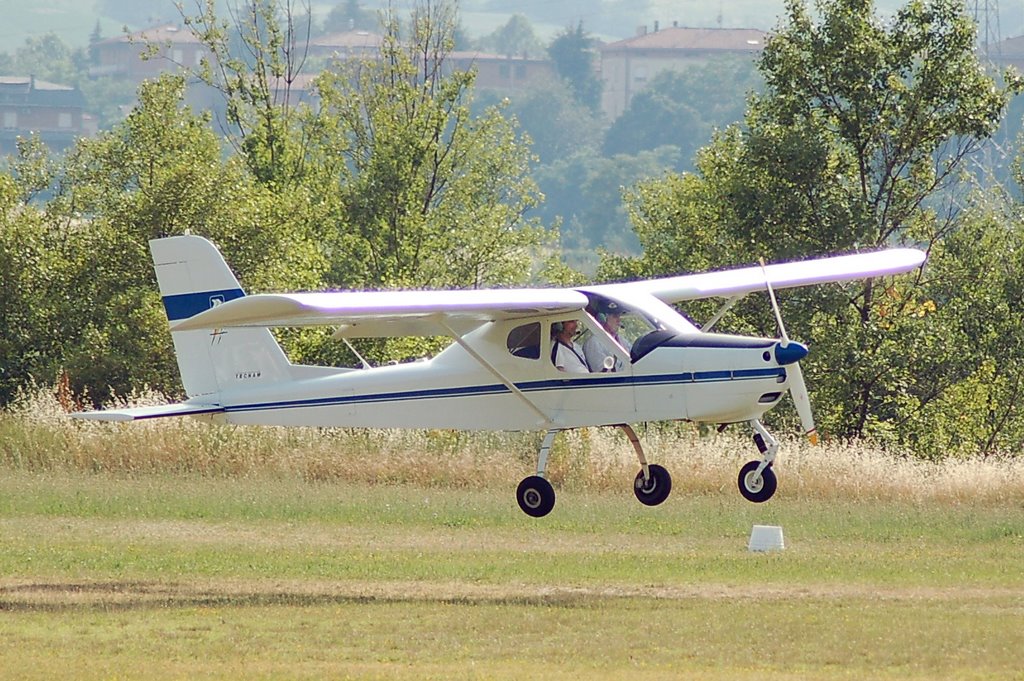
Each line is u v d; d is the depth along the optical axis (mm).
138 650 36344
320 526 62188
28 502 65688
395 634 38438
